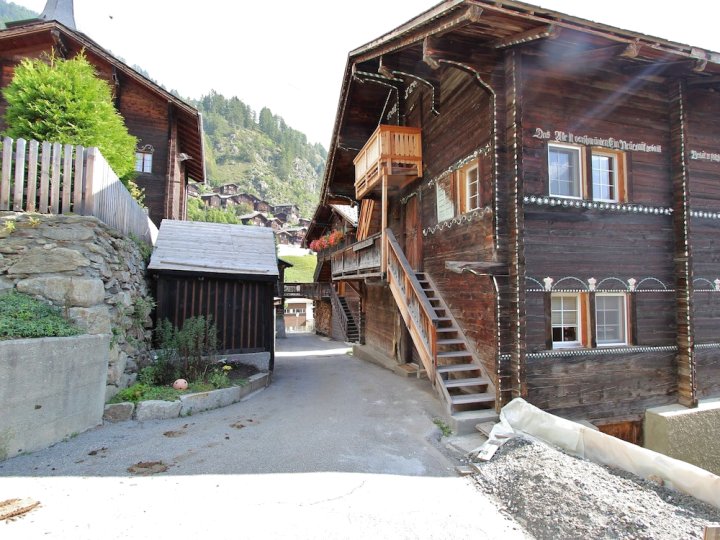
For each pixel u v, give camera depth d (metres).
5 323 4.73
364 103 12.48
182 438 5.46
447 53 6.49
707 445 7.20
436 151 9.30
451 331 8.09
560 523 3.60
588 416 6.96
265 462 4.82
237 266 9.66
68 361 5.10
